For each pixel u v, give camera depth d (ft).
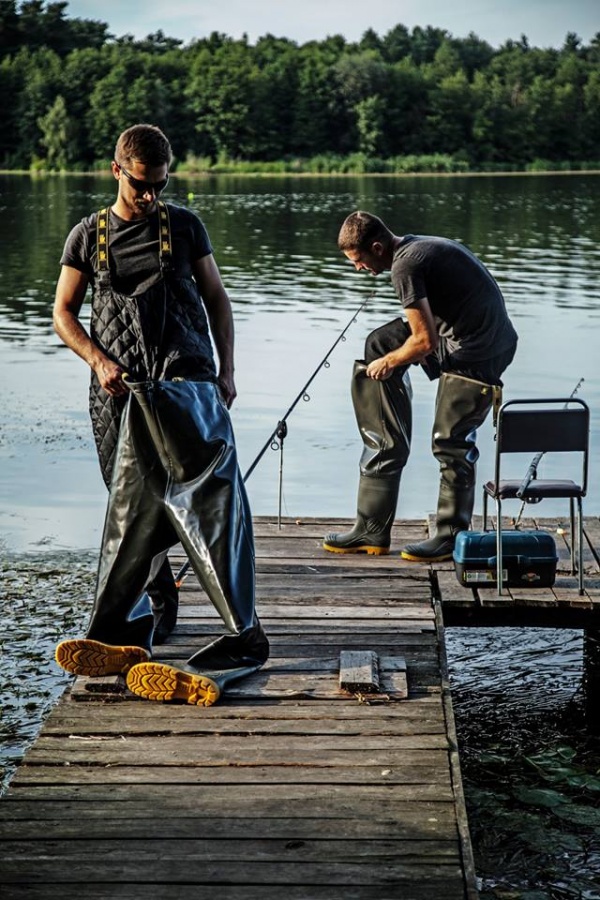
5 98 242.78
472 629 17.98
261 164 231.50
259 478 25.30
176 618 13.69
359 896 8.69
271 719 11.57
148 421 11.66
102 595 12.01
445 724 11.50
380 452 16.65
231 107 237.66
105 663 12.10
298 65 250.57
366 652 12.89
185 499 11.79
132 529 11.89
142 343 11.82
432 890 8.77
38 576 19.29
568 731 14.39
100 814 9.81
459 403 16.17
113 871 8.98
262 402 31.99
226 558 11.89
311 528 18.47
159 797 10.10
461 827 9.62
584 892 10.78
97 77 243.19
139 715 11.65
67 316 12.04
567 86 252.01
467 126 248.11
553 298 50.72
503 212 107.34
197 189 157.28
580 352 38.27
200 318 12.14
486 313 15.75
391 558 16.80
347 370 36.11
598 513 23.02
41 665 15.85
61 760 10.74
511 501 23.95
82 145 238.48
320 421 30.04
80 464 25.79
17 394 32.42
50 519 22.22
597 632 17.37
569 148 251.80
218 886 8.81
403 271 15.30
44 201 129.08
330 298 51.65
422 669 12.85
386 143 245.86
